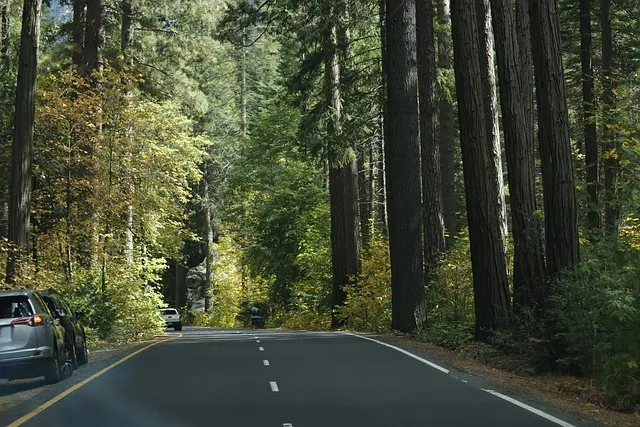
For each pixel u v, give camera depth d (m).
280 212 56.12
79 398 13.49
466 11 22.56
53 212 32.38
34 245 30.72
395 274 29.98
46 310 16.45
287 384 15.12
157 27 42.31
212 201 73.56
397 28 29.97
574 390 13.94
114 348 27.06
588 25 28.56
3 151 33.00
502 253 22.03
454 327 25.08
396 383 15.23
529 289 19.33
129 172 34.44
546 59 17.97
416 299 29.59
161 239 41.50
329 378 16.08
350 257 42.81
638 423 10.89
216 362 19.61
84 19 39.69
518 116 20.16
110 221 33.44
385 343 25.70
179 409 12.11
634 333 12.50
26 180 24.31
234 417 11.34
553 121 17.88
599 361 14.96
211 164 71.25
